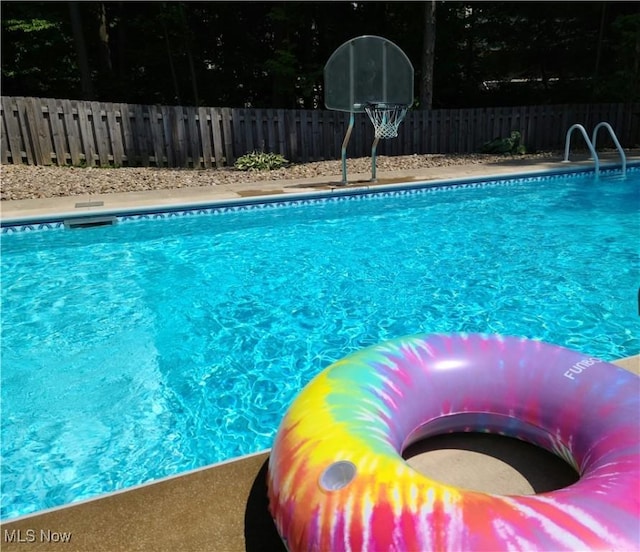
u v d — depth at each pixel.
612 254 5.59
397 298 4.59
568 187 9.04
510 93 17.98
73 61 15.44
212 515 1.87
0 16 13.63
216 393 3.20
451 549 1.23
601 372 1.85
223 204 7.41
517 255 5.64
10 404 3.11
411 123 12.25
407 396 1.87
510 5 16.42
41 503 2.36
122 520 1.86
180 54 16.14
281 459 1.61
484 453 2.09
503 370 1.98
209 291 4.82
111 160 10.38
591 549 1.20
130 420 2.95
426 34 13.05
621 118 13.84
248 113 10.98
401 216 7.41
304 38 16.00
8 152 9.73
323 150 11.80
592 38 17.00
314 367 3.48
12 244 6.18
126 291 4.86
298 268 5.39
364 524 1.31
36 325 4.17
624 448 1.50
